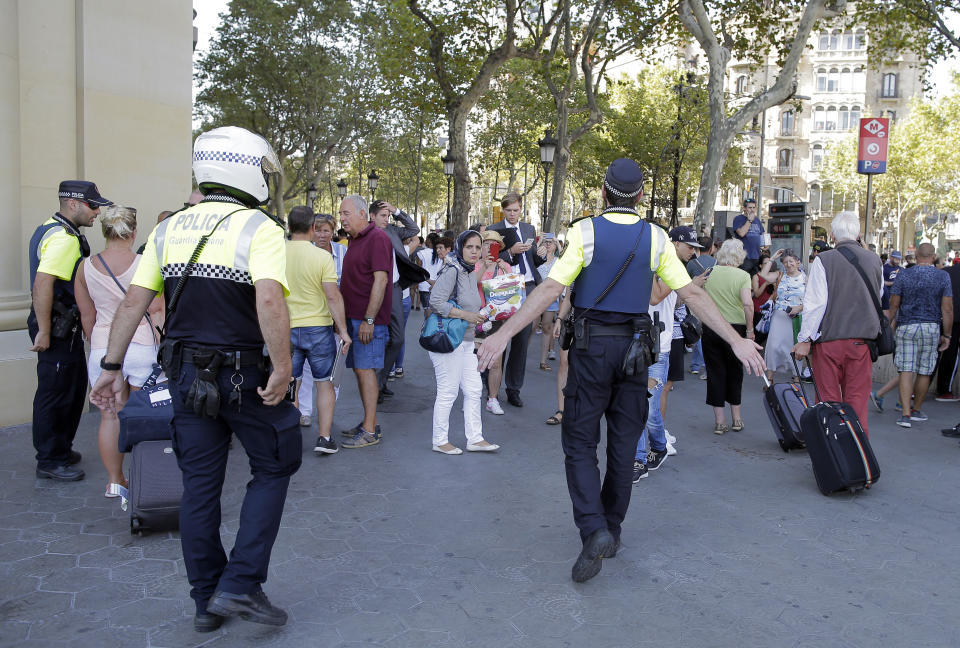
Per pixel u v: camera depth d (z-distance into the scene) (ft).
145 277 9.93
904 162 158.20
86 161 22.33
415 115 112.98
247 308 9.67
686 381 31.60
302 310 18.52
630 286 11.99
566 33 70.33
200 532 9.93
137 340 14.80
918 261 24.22
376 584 11.86
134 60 23.43
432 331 18.93
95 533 13.56
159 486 13.17
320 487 16.63
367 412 20.06
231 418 9.76
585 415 12.10
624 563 12.94
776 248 58.90
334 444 19.29
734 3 67.87
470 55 76.07
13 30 20.18
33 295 15.72
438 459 19.08
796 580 12.44
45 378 16.01
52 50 21.57
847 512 15.89
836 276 18.39
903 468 19.45
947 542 14.32
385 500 15.88
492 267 20.44
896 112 213.46
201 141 9.99
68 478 16.24
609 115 119.85
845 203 192.65
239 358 9.61
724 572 12.67
